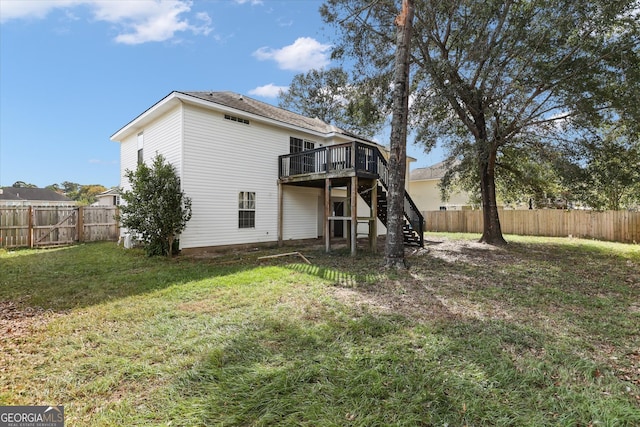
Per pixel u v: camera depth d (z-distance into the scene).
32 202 28.31
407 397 2.27
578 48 8.37
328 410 2.13
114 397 2.32
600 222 14.00
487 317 4.05
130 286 5.55
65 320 3.89
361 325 3.66
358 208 16.11
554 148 10.19
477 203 15.64
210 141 10.06
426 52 9.66
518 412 2.12
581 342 3.29
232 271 6.82
